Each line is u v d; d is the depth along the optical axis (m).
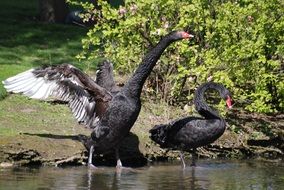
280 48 15.94
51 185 11.57
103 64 14.42
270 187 12.02
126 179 12.34
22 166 12.90
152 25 15.61
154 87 16.62
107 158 13.87
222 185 12.12
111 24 16.33
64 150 13.31
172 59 15.79
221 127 13.60
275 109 16.22
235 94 15.82
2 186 11.34
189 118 13.83
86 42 16.25
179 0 15.90
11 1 32.38
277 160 14.94
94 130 13.12
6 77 16.91
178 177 12.71
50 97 15.88
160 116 15.74
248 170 13.62
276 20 16.05
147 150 14.16
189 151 14.62
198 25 15.90
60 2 25.95
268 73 16.33
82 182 11.91
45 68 13.30
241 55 15.37
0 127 13.89
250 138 15.55
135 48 16.17
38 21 25.83
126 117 12.91
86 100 13.29
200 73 15.45
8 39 22.19
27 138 13.30
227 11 15.80
